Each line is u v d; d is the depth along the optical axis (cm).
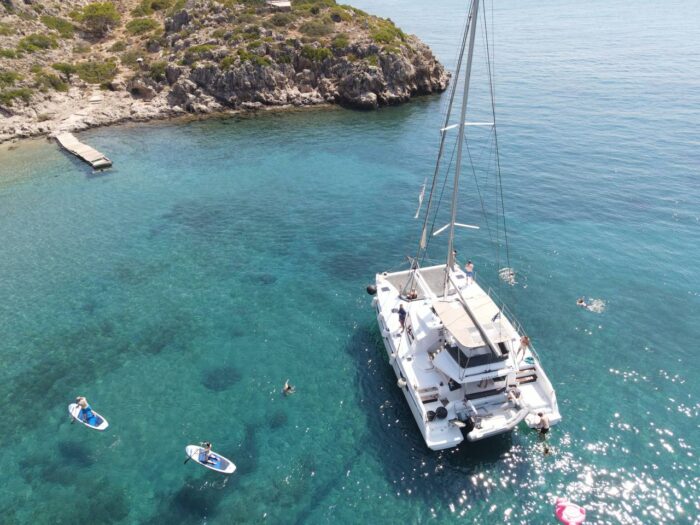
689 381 2741
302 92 9188
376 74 8800
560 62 11331
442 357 2547
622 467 2283
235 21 10156
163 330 3450
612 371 2841
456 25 18750
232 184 5862
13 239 4766
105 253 4475
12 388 2991
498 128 7181
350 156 6594
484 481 2256
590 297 3491
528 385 2542
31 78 8644
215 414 2727
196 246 4534
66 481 2377
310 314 3534
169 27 10544
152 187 5850
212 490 2295
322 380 2930
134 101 8875
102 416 2750
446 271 2847
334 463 2395
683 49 11706
